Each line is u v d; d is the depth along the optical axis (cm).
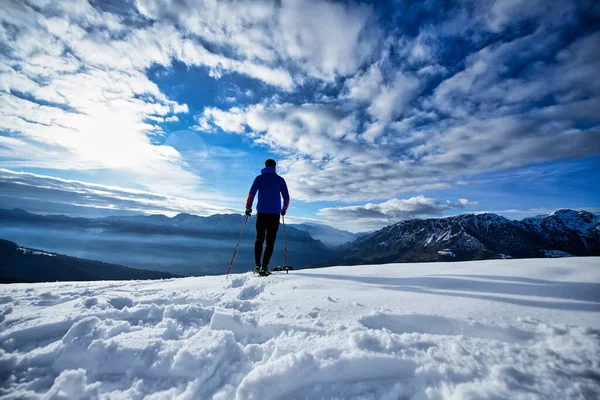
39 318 213
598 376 118
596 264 305
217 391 139
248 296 295
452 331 175
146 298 280
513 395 112
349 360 141
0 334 184
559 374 121
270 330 191
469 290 248
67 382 138
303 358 142
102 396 135
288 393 131
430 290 258
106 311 228
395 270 399
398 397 125
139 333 186
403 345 153
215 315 204
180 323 214
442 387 124
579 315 175
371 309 211
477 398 113
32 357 164
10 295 294
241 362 160
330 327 182
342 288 287
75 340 171
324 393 131
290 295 265
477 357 138
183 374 149
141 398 134
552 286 232
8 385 146
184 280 405
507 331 163
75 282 397
